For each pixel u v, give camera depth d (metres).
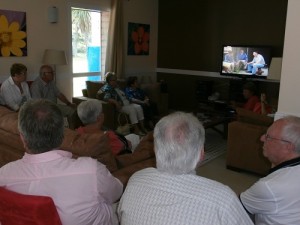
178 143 1.04
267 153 1.51
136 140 3.08
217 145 4.90
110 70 6.53
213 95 6.56
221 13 6.55
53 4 5.40
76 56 6.09
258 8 6.05
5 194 1.13
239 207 1.01
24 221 1.15
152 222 1.01
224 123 5.17
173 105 7.62
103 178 1.30
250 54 6.00
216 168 3.97
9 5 4.83
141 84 6.50
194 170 1.09
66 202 1.22
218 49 6.70
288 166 1.38
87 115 2.42
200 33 6.93
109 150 1.92
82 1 5.84
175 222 0.98
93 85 5.77
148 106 5.82
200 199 0.99
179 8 7.15
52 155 1.24
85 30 6.17
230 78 6.57
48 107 1.24
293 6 2.63
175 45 7.36
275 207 1.34
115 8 6.30
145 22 7.23
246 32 6.27
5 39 4.85
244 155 3.74
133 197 1.08
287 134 1.42
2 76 4.91
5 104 4.47
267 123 3.60
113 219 1.48
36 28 5.23
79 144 1.84
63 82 5.84
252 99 5.10
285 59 2.75
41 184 1.22
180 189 1.02
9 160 2.35
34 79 5.33
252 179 3.65
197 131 1.08
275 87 5.92
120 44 6.55
